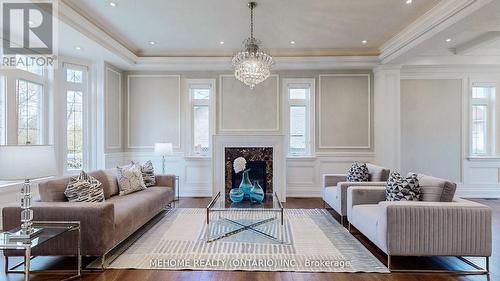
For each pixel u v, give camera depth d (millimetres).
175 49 5789
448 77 6348
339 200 4137
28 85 4617
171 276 2600
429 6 3898
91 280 2521
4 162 2252
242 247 3291
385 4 3842
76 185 3123
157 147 5758
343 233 3805
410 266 2818
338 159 6293
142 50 5867
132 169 4488
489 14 3480
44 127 4883
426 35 4301
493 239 3562
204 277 2584
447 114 6387
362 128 6281
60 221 2658
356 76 6289
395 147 5992
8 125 4215
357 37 5133
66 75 5277
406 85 6398
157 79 6344
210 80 6320
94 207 2701
